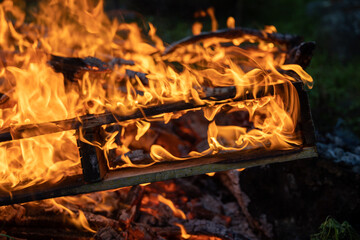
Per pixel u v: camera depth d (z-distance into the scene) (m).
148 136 2.79
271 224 2.49
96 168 1.88
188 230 2.33
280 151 1.95
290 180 2.49
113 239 2.02
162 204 2.65
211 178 3.01
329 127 3.48
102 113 1.84
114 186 1.95
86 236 2.15
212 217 2.61
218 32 2.88
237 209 2.77
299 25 6.46
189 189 2.83
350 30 5.61
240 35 2.90
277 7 7.09
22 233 2.16
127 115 1.83
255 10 6.85
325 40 5.81
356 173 2.42
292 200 2.50
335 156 2.52
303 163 2.45
